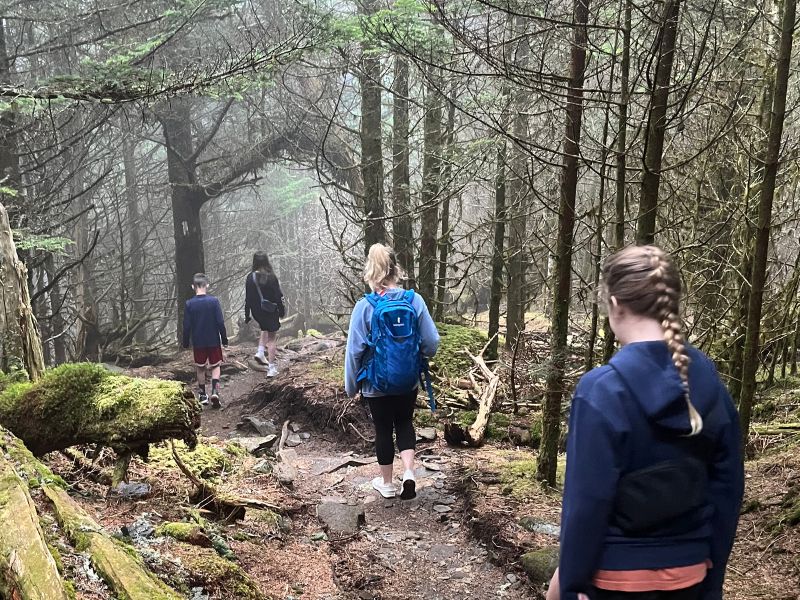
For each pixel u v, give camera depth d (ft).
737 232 18.43
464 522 14.84
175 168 52.39
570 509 5.27
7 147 33.55
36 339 14.15
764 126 16.98
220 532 11.75
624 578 5.19
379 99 30.01
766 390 20.22
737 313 17.25
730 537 5.54
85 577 7.06
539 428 20.86
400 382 15.55
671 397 5.09
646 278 5.41
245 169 51.93
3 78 36.55
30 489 8.75
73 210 55.06
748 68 18.53
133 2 39.19
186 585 8.38
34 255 35.50
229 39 47.70
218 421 27.20
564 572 5.35
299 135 45.73
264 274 33.55
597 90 12.13
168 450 15.65
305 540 13.17
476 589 11.73
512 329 33.58
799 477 13.55
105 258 66.54
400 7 20.83
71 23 39.47
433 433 21.54
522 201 27.22
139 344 46.32
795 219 16.25
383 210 30.50
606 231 20.77
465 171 24.89
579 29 13.01
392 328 15.47
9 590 6.27
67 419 10.53
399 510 15.84
